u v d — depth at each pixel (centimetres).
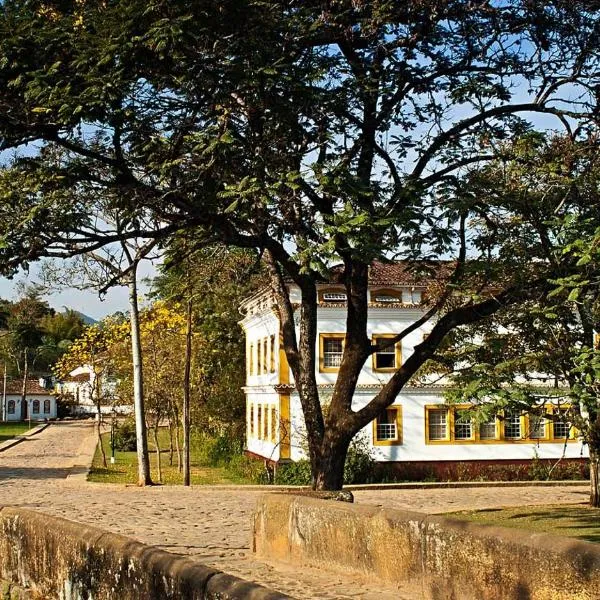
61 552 769
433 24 1116
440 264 1200
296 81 1019
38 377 11612
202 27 964
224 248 1428
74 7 1030
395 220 988
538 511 2127
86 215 1038
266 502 1202
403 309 3419
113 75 939
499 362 1180
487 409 997
